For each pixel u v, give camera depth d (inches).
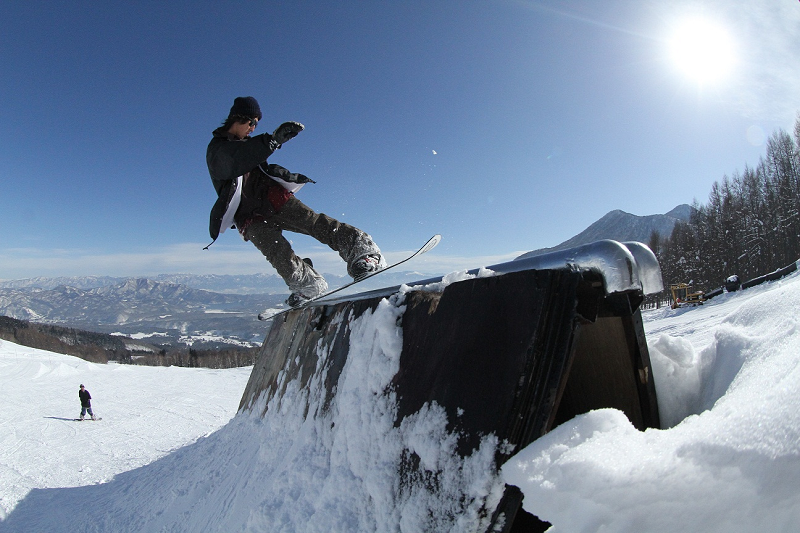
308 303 103.4
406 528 36.9
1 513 193.8
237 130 105.7
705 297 919.7
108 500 158.1
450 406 38.1
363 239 106.7
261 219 113.3
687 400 46.1
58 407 772.0
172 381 1152.2
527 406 31.3
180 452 173.3
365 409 51.2
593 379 45.1
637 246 37.0
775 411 20.5
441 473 35.8
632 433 26.1
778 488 17.8
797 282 49.6
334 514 47.8
